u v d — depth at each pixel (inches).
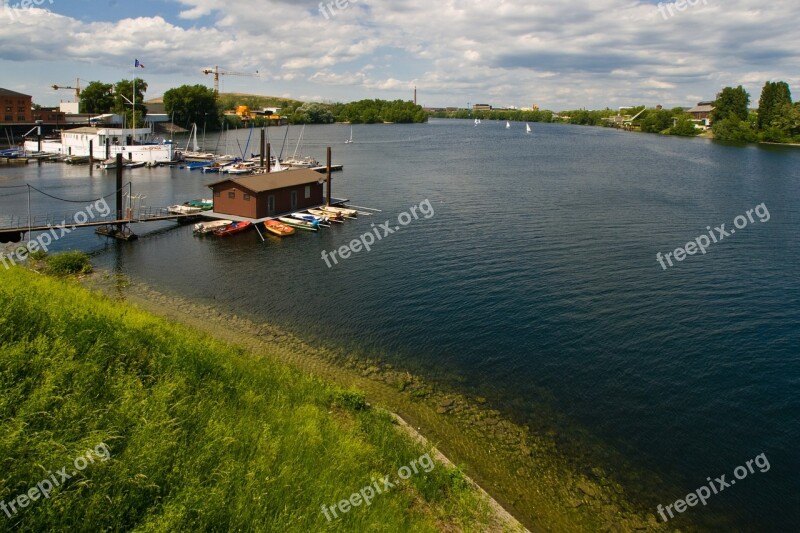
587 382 1079.0
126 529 455.8
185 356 791.7
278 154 5477.4
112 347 725.9
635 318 1380.4
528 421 941.2
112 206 2743.6
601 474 818.8
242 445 613.3
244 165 4311.0
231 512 499.8
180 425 605.3
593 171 4215.1
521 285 1614.2
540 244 2054.6
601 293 1549.0
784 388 1066.1
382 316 1380.4
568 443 887.7
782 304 1469.0
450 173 4136.3
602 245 2041.1
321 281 1648.6
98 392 612.7
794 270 1749.5
